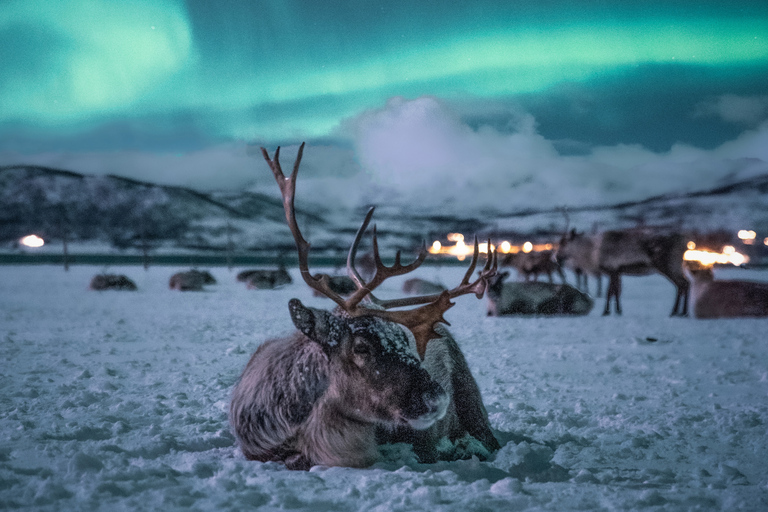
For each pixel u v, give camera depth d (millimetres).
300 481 4164
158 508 3740
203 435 5496
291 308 4168
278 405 4426
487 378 8953
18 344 11820
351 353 4223
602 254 18688
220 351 11227
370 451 4566
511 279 34875
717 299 17266
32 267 59125
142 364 9719
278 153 4660
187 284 30219
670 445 5426
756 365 9852
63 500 3848
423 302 4688
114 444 5121
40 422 5965
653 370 9523
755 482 4543
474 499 3910
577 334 14148
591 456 5117
